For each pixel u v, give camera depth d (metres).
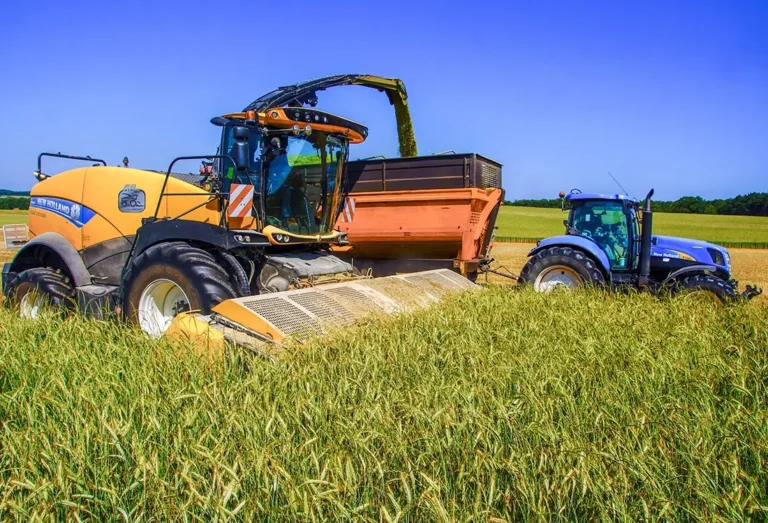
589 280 9.30
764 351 4.86
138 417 3.04
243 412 3.00
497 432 2.78
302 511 2.19
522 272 9.90
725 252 9.52
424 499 2.19
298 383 3.52
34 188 7.94
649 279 9.17
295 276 6.30
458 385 3.47
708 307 6.75
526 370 3.87
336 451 2.63
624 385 3.78
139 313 5.84
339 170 7.51
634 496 2.43
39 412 3.21
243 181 6.43
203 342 4.25
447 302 6.39
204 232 5.89
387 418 2.95
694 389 3.77
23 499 2.34
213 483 2.30
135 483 2.31
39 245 7.48
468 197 9.30
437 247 9.73
